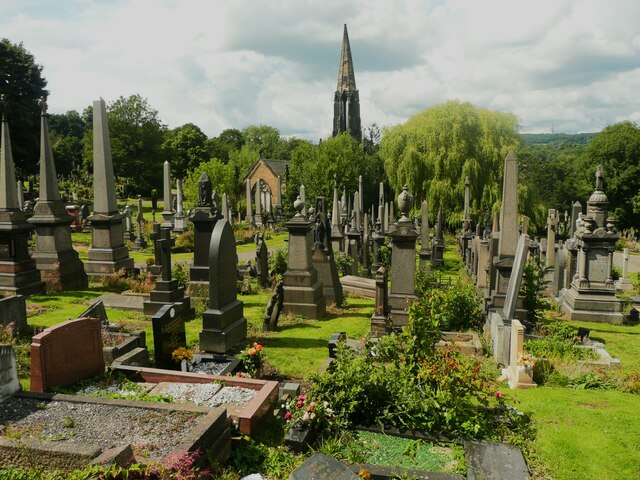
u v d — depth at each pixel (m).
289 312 14.64
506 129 43.28
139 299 15.25
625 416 7.63
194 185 55.25
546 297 18.81
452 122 42.91
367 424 7.18
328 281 16.39
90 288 17.72
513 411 7.32
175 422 6.15
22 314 11.19
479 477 5.86
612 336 13.60
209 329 10.66
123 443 5.66
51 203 17.09
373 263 24.70
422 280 17.52
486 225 31.55
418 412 7.08
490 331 11.80
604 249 15.53
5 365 6.81
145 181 70.44
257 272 19.61
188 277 17.28
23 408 6.56
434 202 42.56
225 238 10.98
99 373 8.36
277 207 55.84
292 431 6.59
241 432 6.69
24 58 48.97
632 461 6.36
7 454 5.21
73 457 5.02
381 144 47.03
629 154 60.44
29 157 48.12
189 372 8.46
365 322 14.08
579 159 74.12
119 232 20.03
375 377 7.30
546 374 9.48
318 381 7.34
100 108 19.03
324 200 16.61
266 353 10.77
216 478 5.70
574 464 6.31
